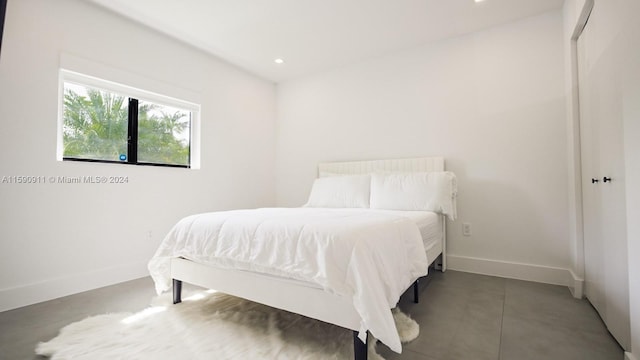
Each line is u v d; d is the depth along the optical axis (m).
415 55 2.95
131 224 2.44
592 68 1.70
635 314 1.11
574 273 2.05
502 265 2.47
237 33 2.68
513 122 2.48
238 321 1.59
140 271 2.47
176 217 2.79
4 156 1.83
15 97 1.87
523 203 2.42
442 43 2.81
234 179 3.38
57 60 2.04
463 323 1.58
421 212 2.24
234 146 3.39
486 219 2.57
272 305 1.41
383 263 1.25
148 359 1.24
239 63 3.34
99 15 2.26
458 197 2.69
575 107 2.05
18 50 1.88
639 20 1.06
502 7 2.29
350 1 2.22
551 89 2.33
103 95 2.38
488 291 2.08
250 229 1.51
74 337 1.43
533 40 2.41
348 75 3.38
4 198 1.82
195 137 3.05
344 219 1.57
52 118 2.03
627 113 1.17
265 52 3.07
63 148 2.15
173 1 2.20
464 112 2.69
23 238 1.89
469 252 2.62
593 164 1.72
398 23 2.52
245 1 2.21
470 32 2.67
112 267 2.30
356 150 3.31
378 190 2.61
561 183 2.29
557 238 2.29
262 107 3.77
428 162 2.78
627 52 1.17
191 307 1.79
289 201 3.83
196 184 2.97
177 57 2.81
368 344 1.34
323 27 2.58
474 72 2.65
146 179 2.56
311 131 3.65
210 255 1.61
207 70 3.10
